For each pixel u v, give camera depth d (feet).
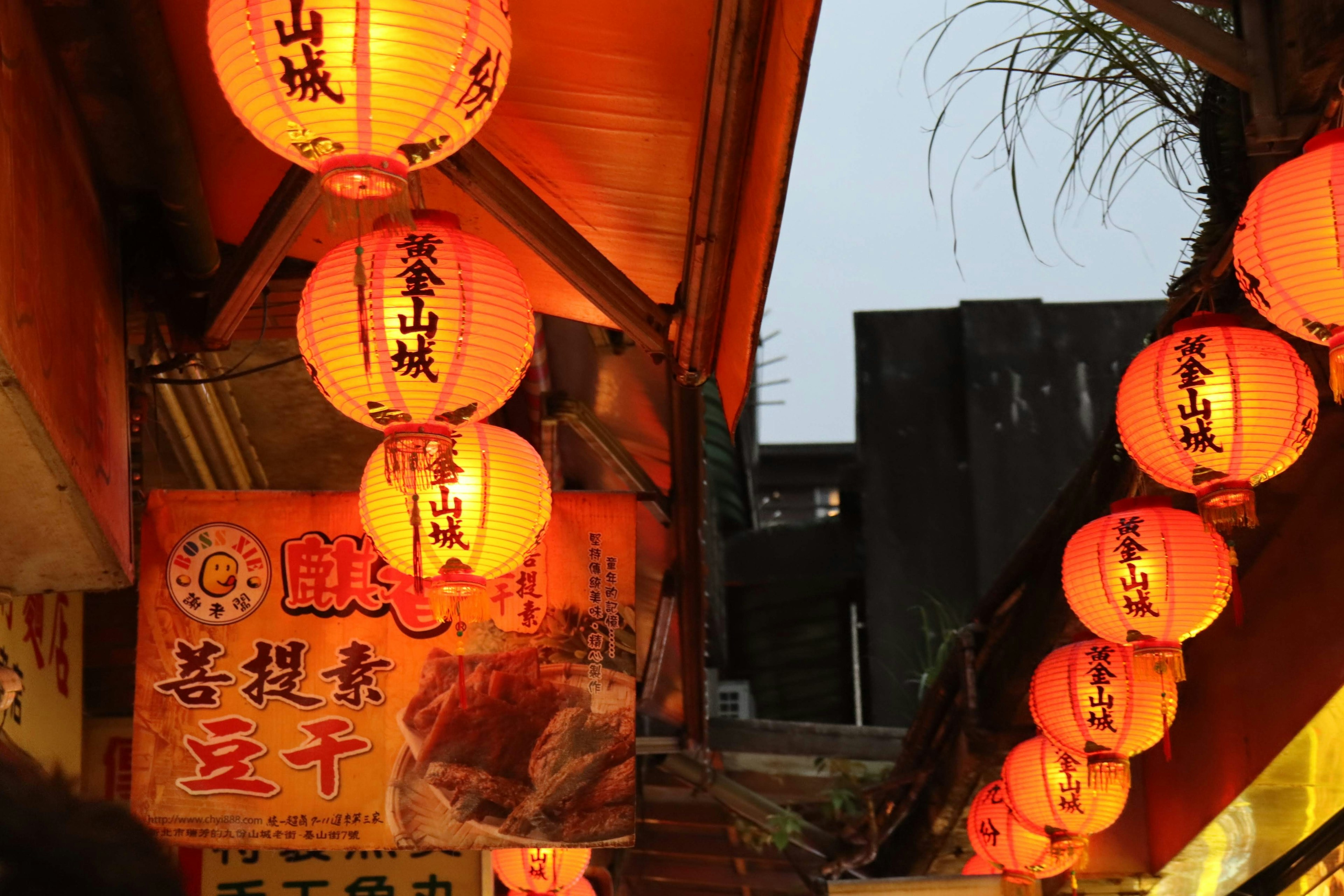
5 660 18.62
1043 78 17.46
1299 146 15.43
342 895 25.80
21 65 12.25
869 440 65.46
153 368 17.89
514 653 18.65
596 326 21.80
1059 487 63.41
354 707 18.12
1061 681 25.59
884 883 32.14
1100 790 28.66
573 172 17.10
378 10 9.75
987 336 65.46
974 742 32.09
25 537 13.37
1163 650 21.04
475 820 17.97
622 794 18.29
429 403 12.92
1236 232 15.02
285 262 19.16
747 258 14.79
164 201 16.05
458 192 17.81
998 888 32.24
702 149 14.16
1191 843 31.78
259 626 18.21
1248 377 17.03
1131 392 17.81
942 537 63.98
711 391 51.67
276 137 10.34
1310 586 24.17
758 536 68.90
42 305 12.28
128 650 24.53
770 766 45.98
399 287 12.73
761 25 12.37
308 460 27.27
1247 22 16.01
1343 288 14.11
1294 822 29.71
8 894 2.88
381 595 18.48
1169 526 20.79
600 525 19.29
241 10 9.80
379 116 10.00
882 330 67.00
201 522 18.40
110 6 13.24
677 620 31.45
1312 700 24.27
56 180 13.47
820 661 68.33
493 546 15.55
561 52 15.05
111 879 3.01
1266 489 23.97
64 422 12.80
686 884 50.62
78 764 23.26
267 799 17.74
